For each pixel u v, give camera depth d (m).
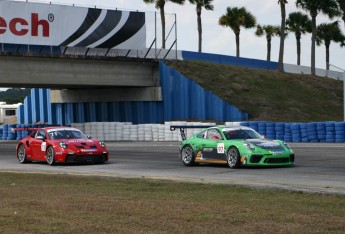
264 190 13.77
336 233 8.61
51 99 64.12
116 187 15.30
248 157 20.03
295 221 9.54
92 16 54.41
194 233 8.80
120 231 9.04
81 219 10.09
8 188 15.41
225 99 55.06
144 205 11.61
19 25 50.62
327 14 74.56
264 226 9.17
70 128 25.48
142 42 57.41
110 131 50.69
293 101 61.59
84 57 52.69
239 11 89.12
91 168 22.38
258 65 75.25
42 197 13.27
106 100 59.53
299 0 74.38
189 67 59.72
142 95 57.59
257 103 57.25
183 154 22.59
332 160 22.98
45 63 51.19
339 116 62.75
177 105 56.84
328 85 72.00
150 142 45.88
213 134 21.69
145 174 19.50
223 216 10.12
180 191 14.18
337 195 12.49
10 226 9.61
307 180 16.22
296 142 39.97
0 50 50.03
